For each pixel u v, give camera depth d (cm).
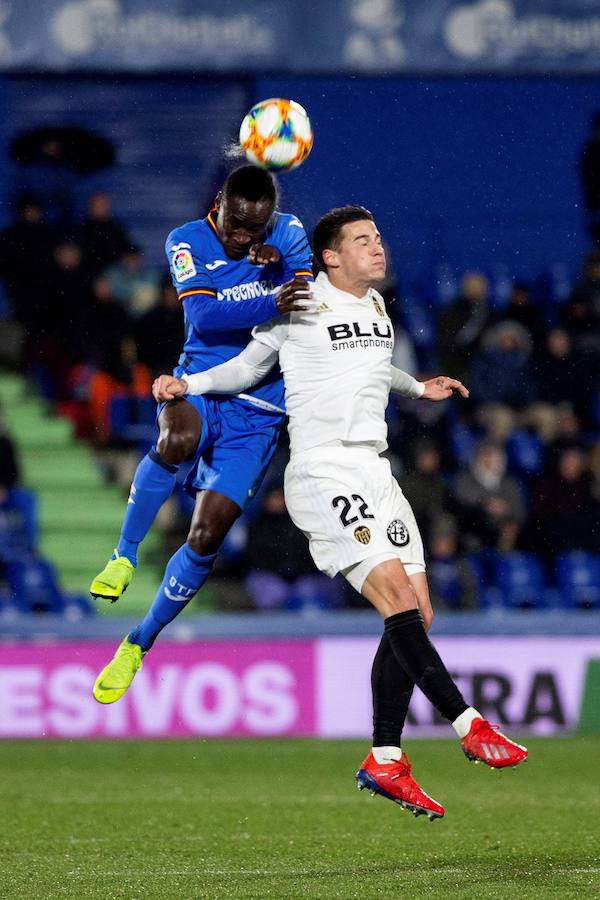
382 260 1762
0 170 4794
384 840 2058
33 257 4472
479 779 2828
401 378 1917
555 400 4359
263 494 4153
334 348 1753
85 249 4488
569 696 3559
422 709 3550
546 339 4400
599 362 4397
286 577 4031
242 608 4022
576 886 1602
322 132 4816
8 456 4291
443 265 4803
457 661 3550
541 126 4856
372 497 1747
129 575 1866
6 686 3506
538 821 2242
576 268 4838
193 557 1836
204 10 4084
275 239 1912
